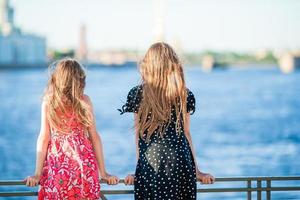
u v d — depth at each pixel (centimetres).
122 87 13762
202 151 4347
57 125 473
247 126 6247
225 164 3644
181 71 471
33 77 19188
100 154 482
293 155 3988
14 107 9438
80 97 480
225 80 17325
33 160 4134
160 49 470
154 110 462
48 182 468
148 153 462
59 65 483
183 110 467
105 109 8419
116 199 1541
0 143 5166
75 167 466
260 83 15925
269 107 8812
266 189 505
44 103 479
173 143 462
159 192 457
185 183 462
